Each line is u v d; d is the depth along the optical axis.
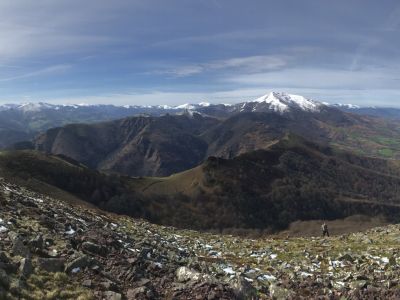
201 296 22.20
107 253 27.59
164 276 25.48
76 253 24.31
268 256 38.12
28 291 18.59
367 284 25.84
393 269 29.83
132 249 31.64
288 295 24.58
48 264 21.80
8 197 35.47
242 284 24.64
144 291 21.78
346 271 30.84
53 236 27.39
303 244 45.28
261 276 29.44
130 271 24.44
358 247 40.12
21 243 22.75
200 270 28.75
